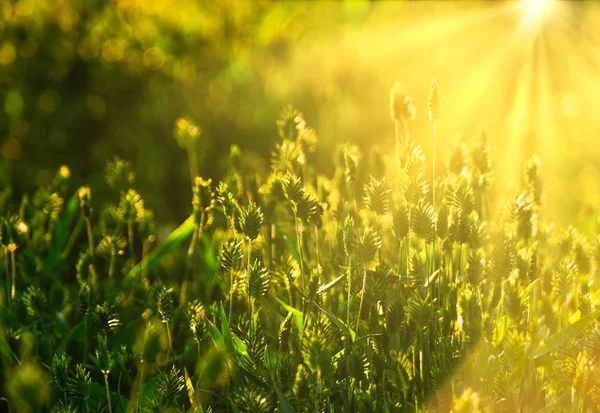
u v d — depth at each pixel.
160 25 4.50
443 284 1.78
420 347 1.64
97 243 2.73
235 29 4.60
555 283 1.75
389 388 1.71
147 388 1.74
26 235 2.44
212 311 2.00
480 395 1.57
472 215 1.74
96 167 4.17
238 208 1.85
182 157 4.02
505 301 1.54
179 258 3.14
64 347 2.05
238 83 4.28
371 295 1.69
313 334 1.49
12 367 1.99
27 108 4.24
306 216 1.73
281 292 2.08
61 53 4.32
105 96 4.29
